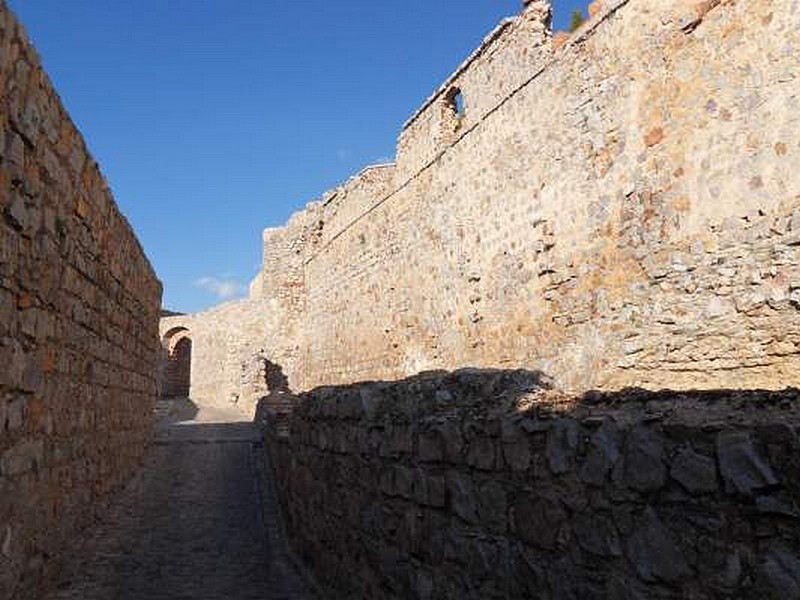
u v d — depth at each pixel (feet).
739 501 7.32
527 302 37.60
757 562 7.06
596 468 9.40
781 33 23.89
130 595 20.48
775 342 23.29
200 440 47.26
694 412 8.48
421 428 14.71
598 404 10.61
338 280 71.77
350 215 68.85
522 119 38.88
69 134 19.58
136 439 37.19
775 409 7.79
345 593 19.06
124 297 31.96
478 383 14.49
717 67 26.25
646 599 8.39
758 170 24.32
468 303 44.50
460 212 46.09
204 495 33.71
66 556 20.88
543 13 38.22
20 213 15.48
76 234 21.29
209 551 25.29
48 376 18.37
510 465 11.41
